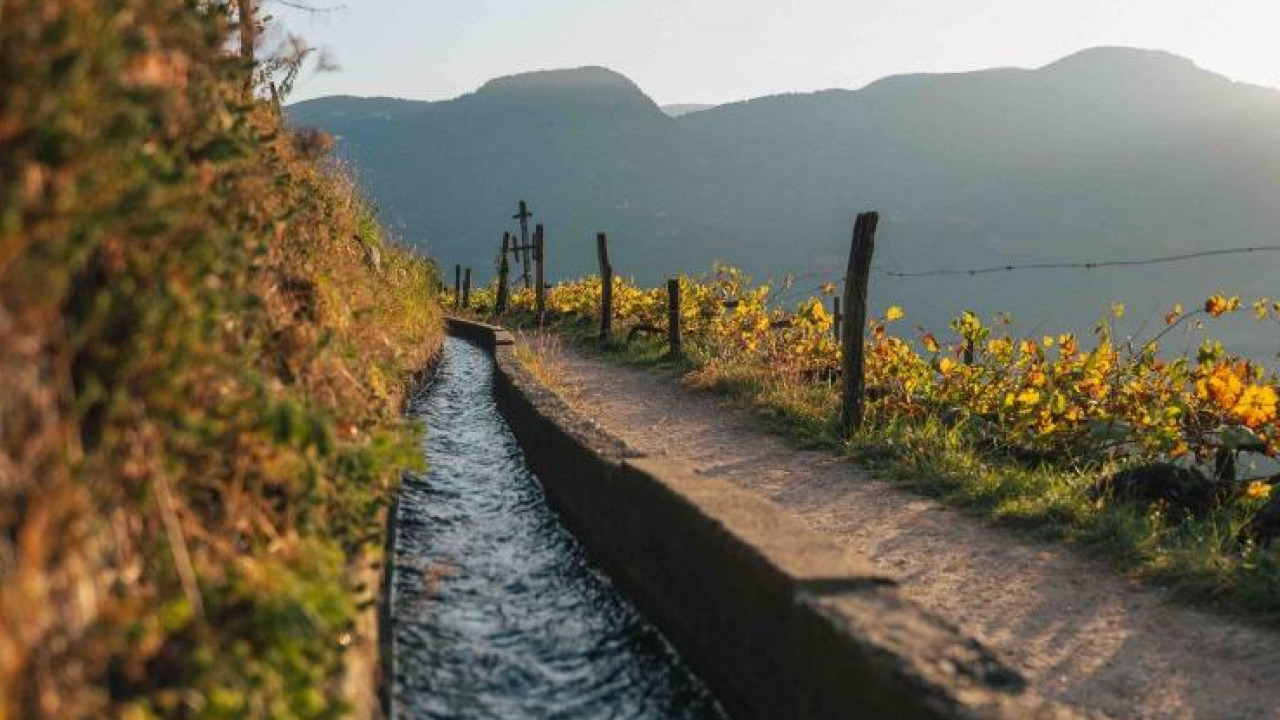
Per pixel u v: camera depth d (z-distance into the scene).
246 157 4.02
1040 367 10.73
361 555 4.65
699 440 10.63
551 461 8.05
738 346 16.62
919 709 2.83
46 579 2.28
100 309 2.52
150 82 2.96
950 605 5.77
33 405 2.37
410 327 15.16
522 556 6.57
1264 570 6.01
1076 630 5.43
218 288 3.34
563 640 5.14
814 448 10.20
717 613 4.41
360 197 13.30
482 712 4.32
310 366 5.13
